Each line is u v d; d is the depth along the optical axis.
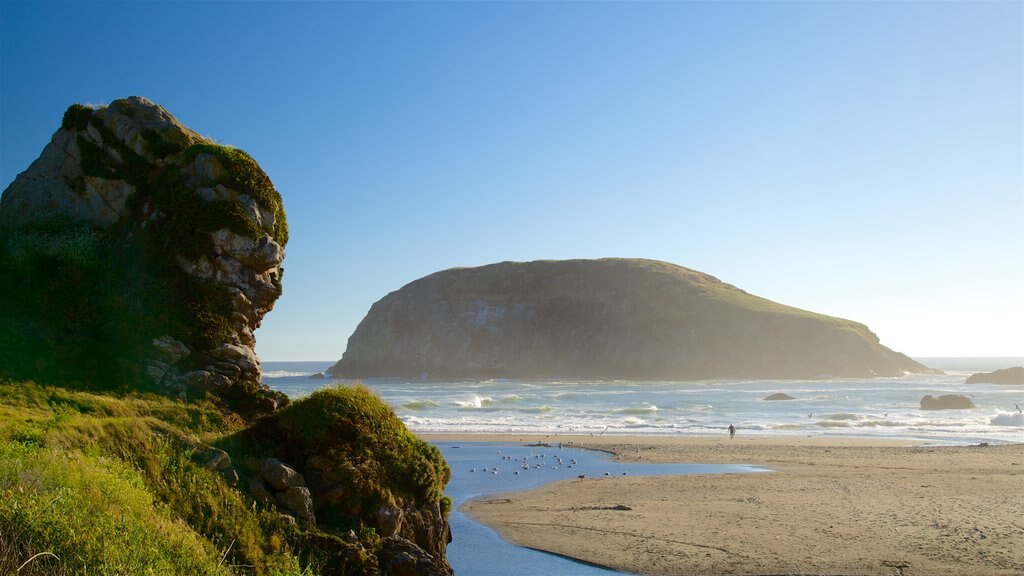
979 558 15.55
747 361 146.12
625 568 15.66
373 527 11.30
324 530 10.70
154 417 11.38
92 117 15.75
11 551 6.75
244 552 9.48
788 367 144.88
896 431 45.06
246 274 14.17
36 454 8.29
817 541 17.16
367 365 166.38
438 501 13.09
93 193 15.19
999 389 96.44
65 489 7.75
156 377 12.49
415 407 67.38
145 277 13.70
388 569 10.79
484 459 33.50
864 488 23.72
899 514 19.70
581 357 154.50
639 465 31.27
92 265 13.87
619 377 148.62
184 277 13.61
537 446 38.28
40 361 11.73
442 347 160.88
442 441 40.69
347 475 11.28
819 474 27.02
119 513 8.13
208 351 13.30
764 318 151.50
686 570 15.37
